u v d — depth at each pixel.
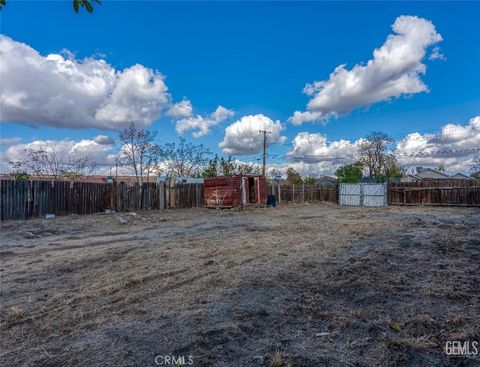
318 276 4.65
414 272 4.83
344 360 2.54
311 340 2.85
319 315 3.35
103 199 15.90
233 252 6.35
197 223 12.13
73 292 4.22
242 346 2.74
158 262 5.70
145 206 18.08
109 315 3.41
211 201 19.83
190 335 2.91
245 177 20.05
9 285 4.62
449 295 3.84
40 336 2.99
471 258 5.55
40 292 4.28
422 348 2.70
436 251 6.11
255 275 4.69
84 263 5.87
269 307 3.55
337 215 15.11
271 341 2.83
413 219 12.03
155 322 3.20
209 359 2.54
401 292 4.01
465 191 19.22
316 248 6.62
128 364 2.47
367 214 15.30
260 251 6.39
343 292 4.03
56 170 22.38
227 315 3.33
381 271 4.88
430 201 20.69
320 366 2.46
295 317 3.31
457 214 14.55
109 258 6.21
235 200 18.89
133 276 4.78
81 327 3.14
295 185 26.59
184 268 5.21
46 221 12.27
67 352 2.67
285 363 2.49
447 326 3.08
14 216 12.47
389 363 2.50
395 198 22.41
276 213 16.61
